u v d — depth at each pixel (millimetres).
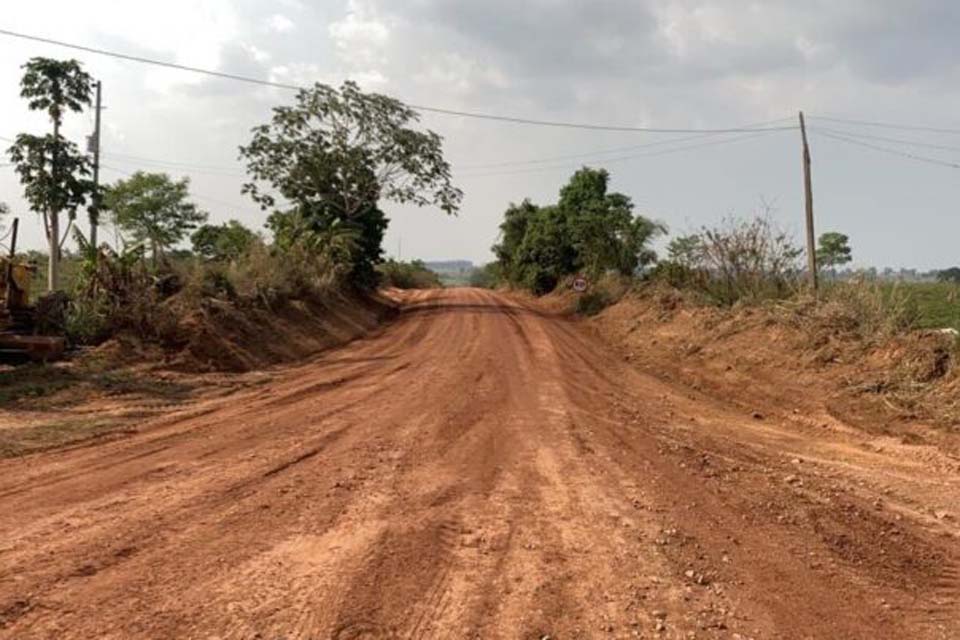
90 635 4312
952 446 10805
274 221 39750
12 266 16219
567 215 51688
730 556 6027
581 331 29047
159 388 13805
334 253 36625
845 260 23797
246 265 25094
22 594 4844
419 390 13898
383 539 6043
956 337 13805
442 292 60625
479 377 15656
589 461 8883
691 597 5199
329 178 43000
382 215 45312
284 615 4645
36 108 18312
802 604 5203
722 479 8398
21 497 7059
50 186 18109
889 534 6855
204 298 18953
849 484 8711
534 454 9141
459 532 6324
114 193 40000
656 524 6684
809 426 12625
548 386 14680
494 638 4488
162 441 9617
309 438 9789
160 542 5859
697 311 23922
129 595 4867
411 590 5102
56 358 15352
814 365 15445
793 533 6668
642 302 29734
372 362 18469
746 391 15438
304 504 6918
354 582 5168
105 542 5828
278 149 42031
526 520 6680
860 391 13492
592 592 5203
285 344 20375
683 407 13734
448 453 9078
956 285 23438
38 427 10297
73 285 18766
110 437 9867
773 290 21953
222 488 7398
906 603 5340
